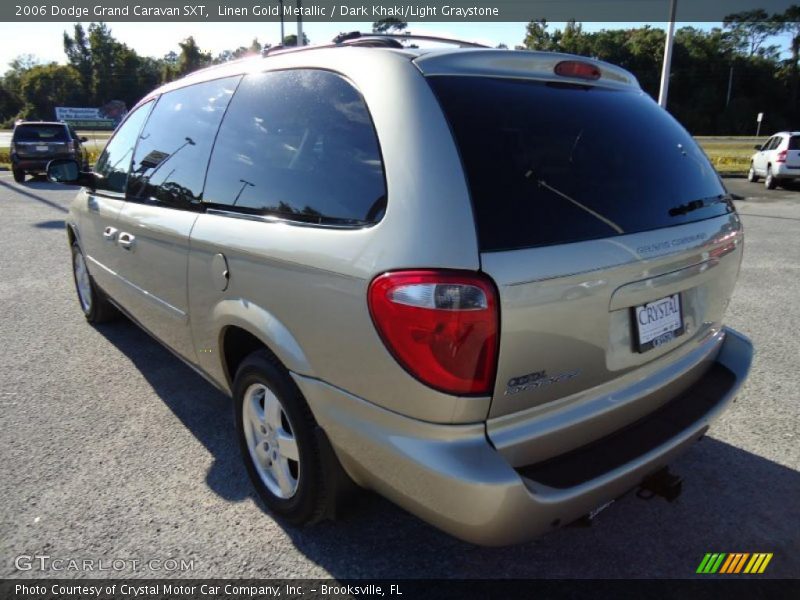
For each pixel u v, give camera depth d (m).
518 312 1.71
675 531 2.51
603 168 2.06
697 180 2.43
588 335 1.89
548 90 2.14
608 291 1.90
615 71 2.47
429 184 1.74
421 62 1.94
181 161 2.90
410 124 1.83
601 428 2.05
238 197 2.44
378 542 2.43
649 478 2.27
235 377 2.58
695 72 77.81
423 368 1.71
